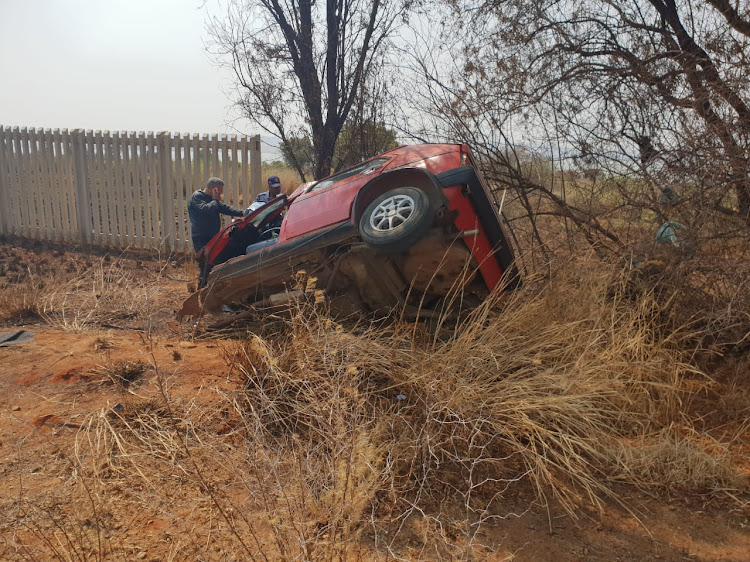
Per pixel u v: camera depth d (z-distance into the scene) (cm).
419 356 446
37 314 720
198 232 775
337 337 453
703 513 326
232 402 427
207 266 723
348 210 531
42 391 469
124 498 332
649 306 508
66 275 931
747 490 344
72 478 342
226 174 1080
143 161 1122
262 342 439
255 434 325
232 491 335
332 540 263
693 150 507
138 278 926
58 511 320
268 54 1049
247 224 676
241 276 579
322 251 535
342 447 314
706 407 446
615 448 377
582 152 617
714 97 511
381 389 425
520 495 344
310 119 1053
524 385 410
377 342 474
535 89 639
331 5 1011
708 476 351
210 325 637
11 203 1280
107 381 482
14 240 1252
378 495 334
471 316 493
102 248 1190
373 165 567
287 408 407
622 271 526
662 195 529
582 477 349
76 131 1168
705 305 498
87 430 371
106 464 363
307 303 472
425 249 487
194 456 366
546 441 383
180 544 292
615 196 586
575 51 638
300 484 294
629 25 622
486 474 359
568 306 500
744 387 461
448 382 407
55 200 1221
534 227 646
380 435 373
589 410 402
